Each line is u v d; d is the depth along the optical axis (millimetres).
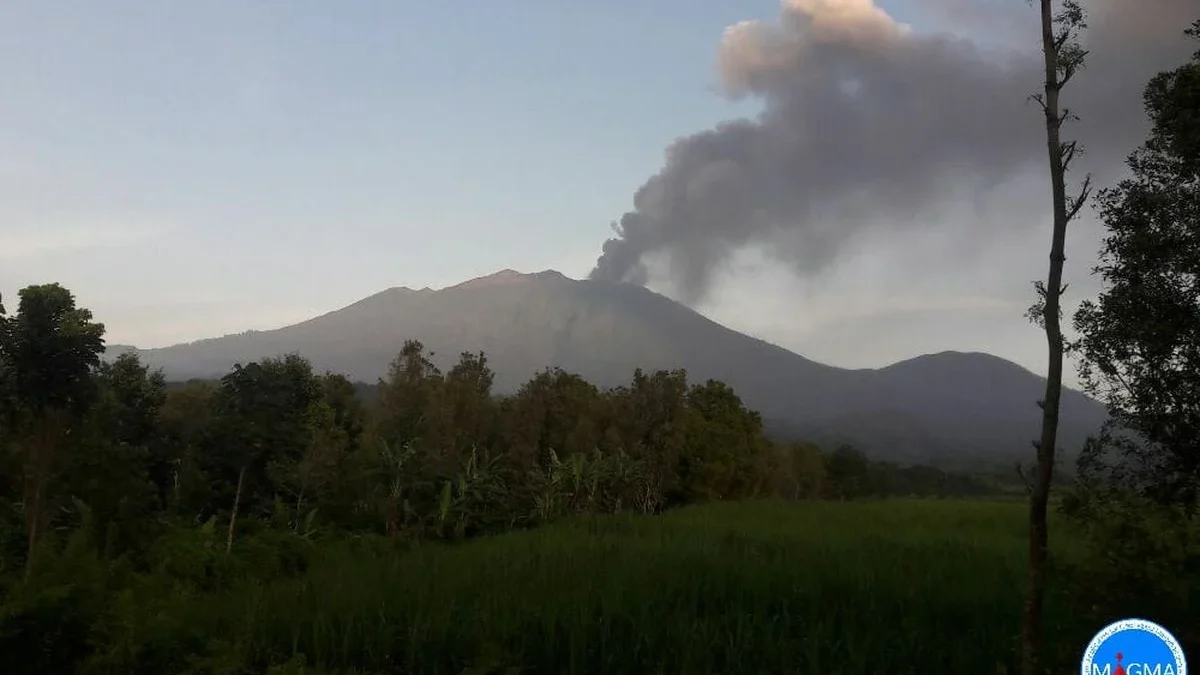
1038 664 6555
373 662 9344
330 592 12406
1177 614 5844
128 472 19078
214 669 8508
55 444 16031
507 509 31297
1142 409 8430
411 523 28016
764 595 11484
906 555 15625
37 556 11039
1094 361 8836
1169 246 8438
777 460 52062
